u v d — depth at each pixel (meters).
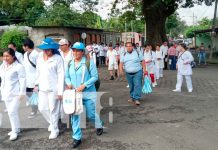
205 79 9.41
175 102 5.89
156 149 3.49
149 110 5.26
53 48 3.79
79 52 3.67
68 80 3.72
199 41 30.22
